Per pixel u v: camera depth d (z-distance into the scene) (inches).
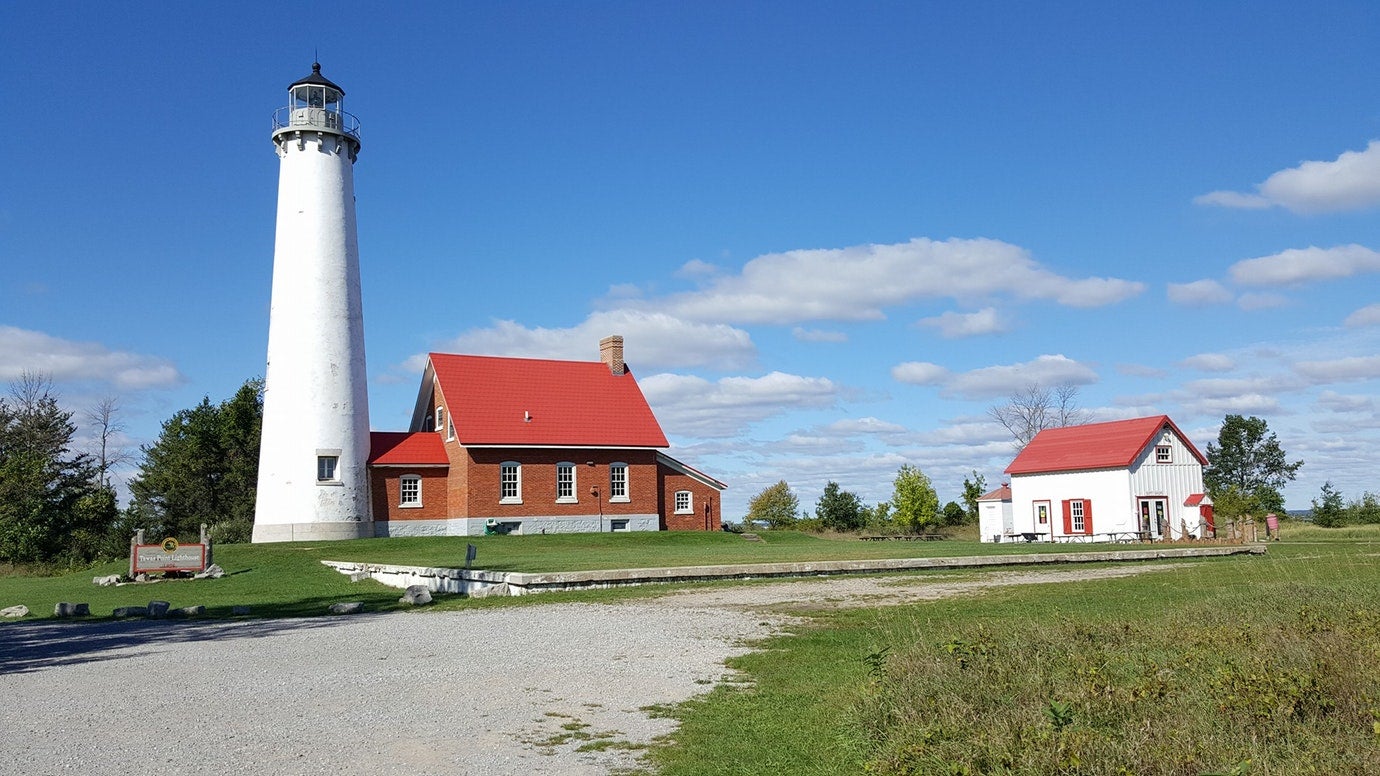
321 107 1800.0
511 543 1673.2
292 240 1782.7
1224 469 2807.6
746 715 388.5
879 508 2780.5
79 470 2410.2
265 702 426.0
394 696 435.2
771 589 829.2
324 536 1742.1
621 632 613.0
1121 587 775.1
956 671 387.9
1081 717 319.0
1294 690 318.7
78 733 371.6
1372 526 2031.3
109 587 1134.4
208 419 2453.2
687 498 2117.4
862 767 317.7
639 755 339.0
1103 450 1977.1
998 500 2309.3
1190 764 276.1
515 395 2017.7
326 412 1765.5
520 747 348.8
